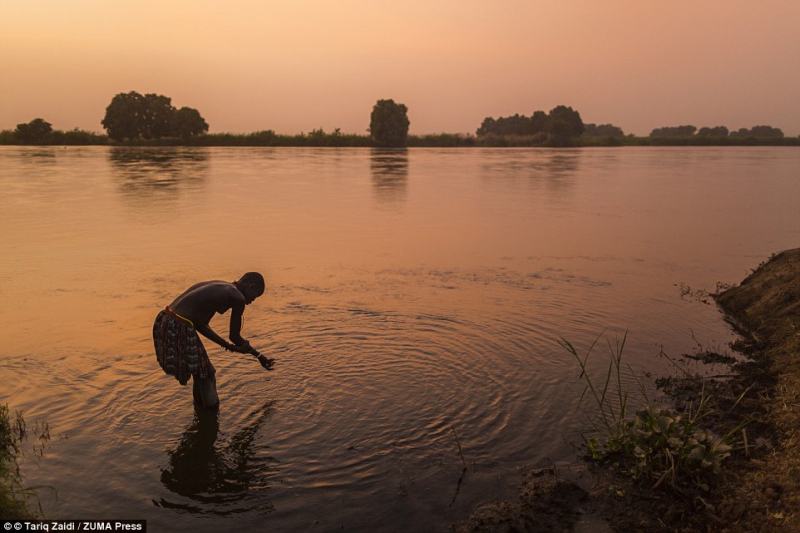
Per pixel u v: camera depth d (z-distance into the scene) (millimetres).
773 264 8719
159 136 70000
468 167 36938
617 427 4652
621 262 10633
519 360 6062
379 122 75250
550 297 8312
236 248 11562
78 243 11844
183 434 4637
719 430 4773
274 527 3646
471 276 9484
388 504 3875
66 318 7195
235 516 3736
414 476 4164
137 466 4223
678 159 48312
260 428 4730
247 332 6707
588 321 7309
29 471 4133
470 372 5754
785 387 5387
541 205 18688
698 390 5480
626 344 6578
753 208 18000
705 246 12164
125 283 8820
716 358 6230
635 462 4316
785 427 4703
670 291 8742
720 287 8922
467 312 7539
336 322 7078
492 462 4348
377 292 8461
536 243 12391
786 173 32375
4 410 4660
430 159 46312
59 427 4703
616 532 3682
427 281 9141
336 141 74875
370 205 18406
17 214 15555
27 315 7301
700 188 24219
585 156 53688
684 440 4367
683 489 4047
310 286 8758
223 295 5156
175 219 15133
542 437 4684
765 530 3572
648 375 5812
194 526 3635
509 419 4926
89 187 22453
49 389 5324
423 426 4789
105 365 5836
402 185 25016
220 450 4434
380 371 5734
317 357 6035
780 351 6223
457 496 3969
